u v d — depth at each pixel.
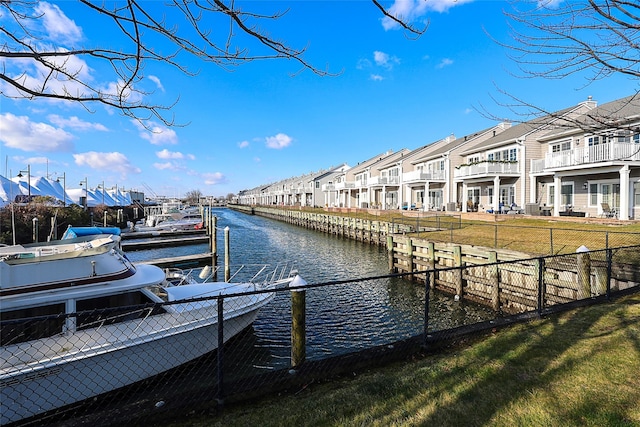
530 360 4.02
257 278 16.25
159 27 2.67
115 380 5.46
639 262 8.73
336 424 2.99
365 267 18.23
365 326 9.62
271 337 8.73
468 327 5.10
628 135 3.84
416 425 2.94
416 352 4.48
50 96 2.79
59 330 5.52
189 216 52.84
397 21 2.88
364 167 51.72
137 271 6.84
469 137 34.50
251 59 3.00
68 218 24.80
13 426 4.65
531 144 24.03
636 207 17.48
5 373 4.59
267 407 3.34
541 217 19.64
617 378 3.55
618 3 3.08
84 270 5.93
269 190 110.50
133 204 58.69
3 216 19.64
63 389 5.03
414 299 12.04
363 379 3.81
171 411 3.26
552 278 9.24
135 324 5.89
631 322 5.10
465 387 3.48
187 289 8.23
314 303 11.45
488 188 27.86
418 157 39.56
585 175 20.12
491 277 10.91
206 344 6.60
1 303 5.09
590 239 12.93
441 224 21.80
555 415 2.99
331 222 35.34
